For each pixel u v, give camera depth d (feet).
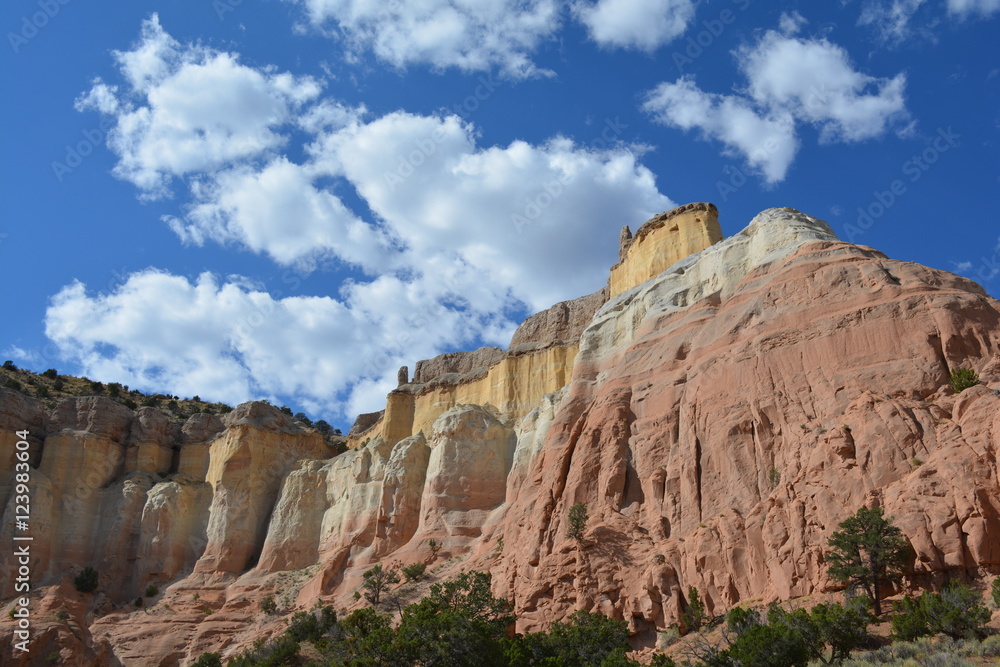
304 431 346.33
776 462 169.58
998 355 161.89
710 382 190.60
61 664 251.80
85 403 342.03
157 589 293.43
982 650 116.67
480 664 140.05
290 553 296.10
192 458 339.57
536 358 301.63
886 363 167.84
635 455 195.00
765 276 205.57
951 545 135.85
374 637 145.69
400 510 275.18
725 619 153.79
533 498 212.84
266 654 207.92
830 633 126.72
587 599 173.06
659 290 235.81
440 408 319.27
